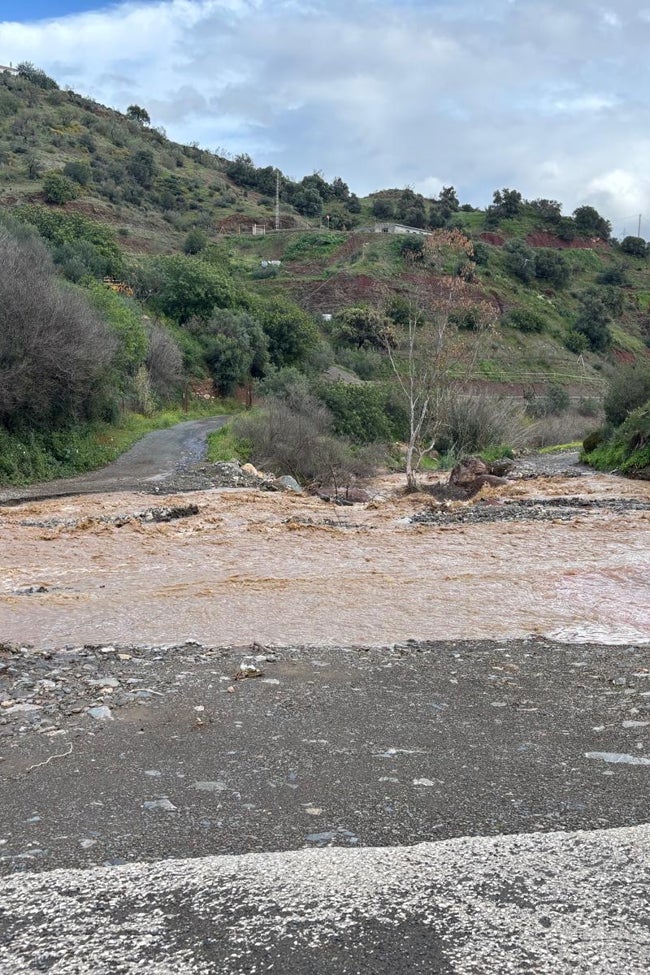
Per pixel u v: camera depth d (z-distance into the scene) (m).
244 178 135.50
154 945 2.58
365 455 34.25
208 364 59.78
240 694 5.82
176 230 101.38
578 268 113.00
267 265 94.81
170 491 22.45
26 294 26.81
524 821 3.58
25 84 126.81
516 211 123.12
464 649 7.47
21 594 10.03
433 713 5.40
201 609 9.26
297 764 4.36
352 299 83.62
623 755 4.51
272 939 2.61
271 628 8.37
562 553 13.33
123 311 45.12
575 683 6.25
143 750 4.59
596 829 3.48
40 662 6.78
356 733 4.93
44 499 20.33
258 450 31.50
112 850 3.29
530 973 2.43
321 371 65.50
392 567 12.05
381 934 2.63
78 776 4.19
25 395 26.36
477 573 11.58
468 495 24.61
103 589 10.38
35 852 3.29
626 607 9.50
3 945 2.59
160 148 135.62
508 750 4.61
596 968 2.45
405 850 3.25
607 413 35.03
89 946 2.58
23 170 95.12
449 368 30.45
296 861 3.15
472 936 2.62
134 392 44.94
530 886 2.95
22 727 5.04
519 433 42.31
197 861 3.17
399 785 4.04
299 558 12.80
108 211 93.81
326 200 139.88
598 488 24.72
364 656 7.14
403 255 92.31
